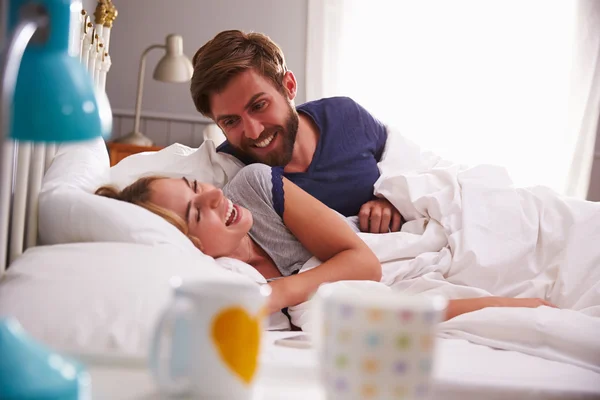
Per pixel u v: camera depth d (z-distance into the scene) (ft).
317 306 1.96
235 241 4.47
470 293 4.68
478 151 12.25
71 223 3.66
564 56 12.07
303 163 6.07
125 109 12.27
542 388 2.30
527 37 12.13
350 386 1.77
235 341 1.88
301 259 4.96
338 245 4.77
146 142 10.53
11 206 3.94
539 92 12.12
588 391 2.30
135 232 3.64
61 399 1.58
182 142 12.41
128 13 12.23
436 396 2.23
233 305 1.89
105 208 3.67
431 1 12.20
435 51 12.23
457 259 5.02
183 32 12.35
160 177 4.39
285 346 3.06
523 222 5.23
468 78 12.22
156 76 10.84
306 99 12.34
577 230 5.15
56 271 2.97
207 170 5.77
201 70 5.62
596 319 3.73
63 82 2.01
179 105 12.35
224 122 5.74
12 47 1.83
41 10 2.02
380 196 5.95
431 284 4.77
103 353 2.35
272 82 5.73
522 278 5.10
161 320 1.89
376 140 6.37
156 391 2.00
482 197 5.36
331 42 12.22
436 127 12.29
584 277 4.92
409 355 1.77
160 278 2.98
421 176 5.68
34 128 1.98
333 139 6.11
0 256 3.09
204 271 3.26
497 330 3.78
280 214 4.89
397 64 12.26
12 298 2.80
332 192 6.00
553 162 12.10
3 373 1.55
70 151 4.51
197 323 1.87
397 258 5.12
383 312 1.77
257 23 12.39
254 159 5.92
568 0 12.04
